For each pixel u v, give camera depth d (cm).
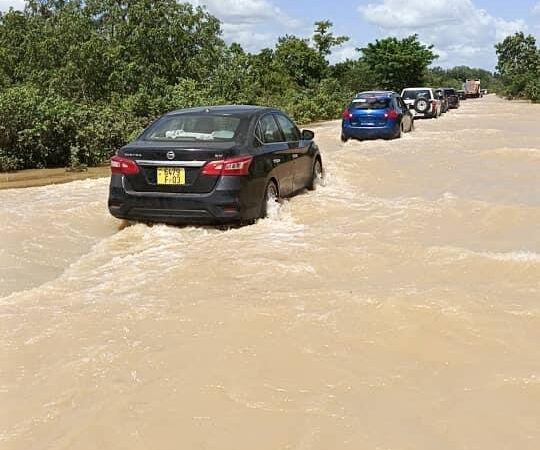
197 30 2844
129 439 352
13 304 543
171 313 512
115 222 840
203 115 868
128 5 2808
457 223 810
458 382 405
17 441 354
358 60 6438
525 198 992
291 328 477
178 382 407
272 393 393
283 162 900
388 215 851
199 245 708
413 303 514
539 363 427
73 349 456
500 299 532
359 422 362
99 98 2172
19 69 2419
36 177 1378
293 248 686
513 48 9206
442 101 3941
